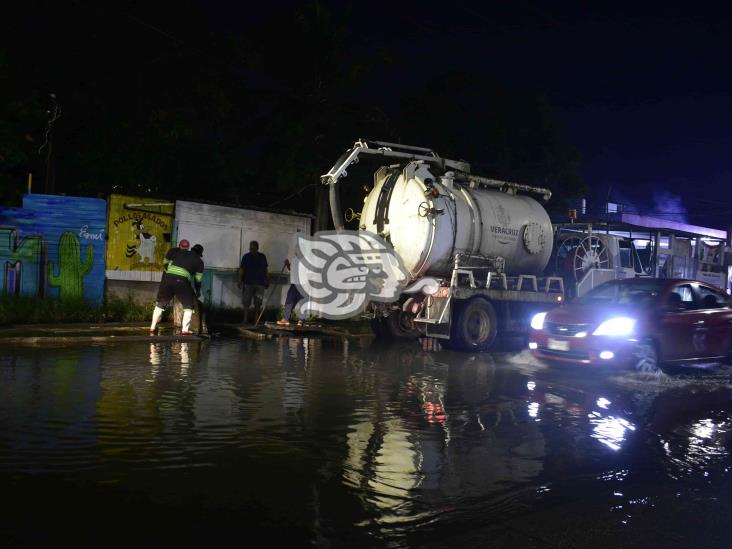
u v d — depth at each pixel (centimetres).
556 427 654
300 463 507
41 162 1784
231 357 1059
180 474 471
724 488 479
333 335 1496
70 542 356
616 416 716
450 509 422
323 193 2083
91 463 487
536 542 376
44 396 702
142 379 823
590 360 1016
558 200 2692
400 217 1371
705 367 1174
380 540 372
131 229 1530
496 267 1430
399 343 1403
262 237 1739
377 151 1366
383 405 732
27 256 1444
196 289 1305
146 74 1897
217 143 2134
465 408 732
